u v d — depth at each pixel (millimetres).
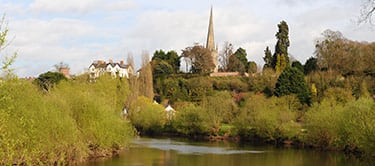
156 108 95312
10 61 20625
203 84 125125
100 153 46000
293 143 68125
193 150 59000
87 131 43438
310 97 96500
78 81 69250
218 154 54156
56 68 125062
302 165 44500
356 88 92000
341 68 106500
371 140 37844
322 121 60281
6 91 22781
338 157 51469
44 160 32469
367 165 42375
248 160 48625
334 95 86625
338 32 112438
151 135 91812
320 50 113562
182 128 85812
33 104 32125
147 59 111125
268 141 71688
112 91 71188
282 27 141625
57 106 39531
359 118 44906
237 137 78000
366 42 104875
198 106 87938
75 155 39094
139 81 108625
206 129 82188
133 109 95688
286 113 71125
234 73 146875
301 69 127500
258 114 73125
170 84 130875
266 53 148000
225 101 87312
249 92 114062
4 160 22516
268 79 117188
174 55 159750
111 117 46719
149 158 48250
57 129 34969
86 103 44188
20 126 26953
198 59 153625
